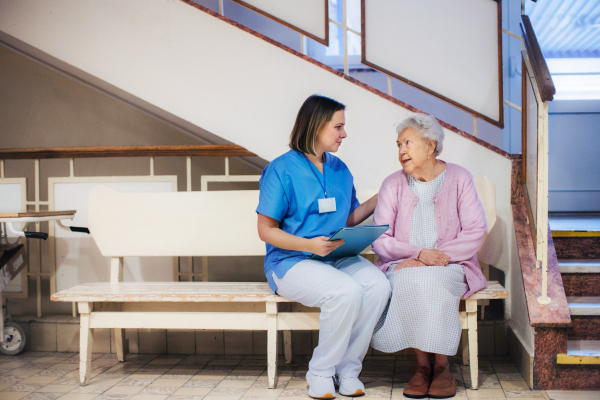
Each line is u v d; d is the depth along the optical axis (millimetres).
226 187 3143
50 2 2713
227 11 3598
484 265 2529
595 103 3711
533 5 3551
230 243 2494
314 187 2025
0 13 2734
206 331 2703
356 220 2268
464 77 2545
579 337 2129
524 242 2322
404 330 1889
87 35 2705
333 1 3736
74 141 3219
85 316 2178
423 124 1986
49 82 3234
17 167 3223
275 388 2094
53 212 2420
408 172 2061
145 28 2676
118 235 2553
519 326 2291
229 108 2650
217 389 2102
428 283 1861
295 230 2035
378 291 1898
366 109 2564
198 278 2969
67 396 2043
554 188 3762
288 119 2613
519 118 3549
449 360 2443
